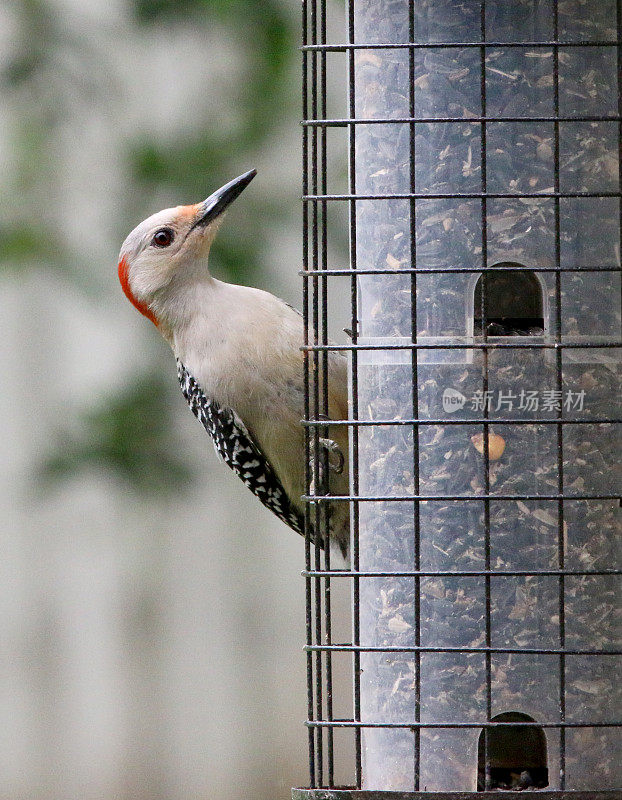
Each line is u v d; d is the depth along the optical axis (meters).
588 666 9.06
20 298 18.31
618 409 9.14
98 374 18.12
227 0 14.17
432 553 9.26
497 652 8.91
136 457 14.35
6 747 19.02
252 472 11.29
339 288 16.34
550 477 9.12
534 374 9.13
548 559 9.11
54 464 14.30
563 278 9.12
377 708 9.33
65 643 19.12
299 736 19.27
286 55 14.38
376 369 9.48
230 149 14.31
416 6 9.32
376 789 9.28
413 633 9.30
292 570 19.53
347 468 10.64
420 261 9.34
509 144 9.19
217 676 19.23
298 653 19.47
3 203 14.70
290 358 10.88
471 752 9.10
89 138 15.00
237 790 18.98
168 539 19.11
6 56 15.05
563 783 8.81
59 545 19.06
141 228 11.33
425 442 9.30
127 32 15.10
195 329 11.15
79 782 18.98
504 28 9.18
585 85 9.19
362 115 9.57
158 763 19.09
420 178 9.34
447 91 9.29
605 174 9.18
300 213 14.41
